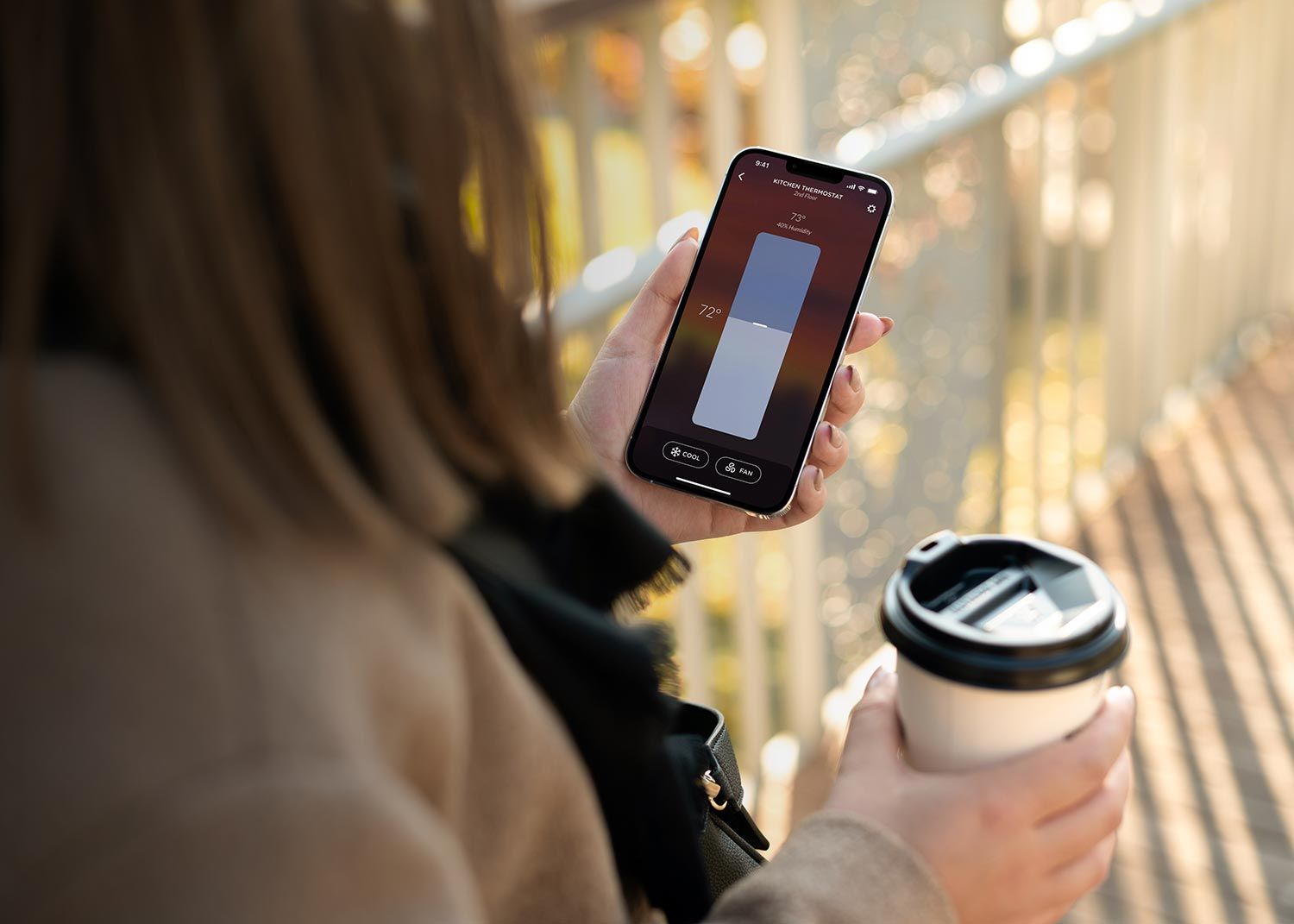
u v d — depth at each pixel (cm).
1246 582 260
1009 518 289
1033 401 275
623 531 62
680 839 61
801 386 93
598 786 57
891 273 221
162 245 39
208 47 39
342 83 42
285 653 38
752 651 206
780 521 95
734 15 189
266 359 40
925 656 60
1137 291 300
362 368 42
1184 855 189
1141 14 277
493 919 51
